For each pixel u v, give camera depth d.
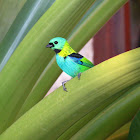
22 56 1.50
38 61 1.50
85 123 1.54
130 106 1.52
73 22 1.51
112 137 1.58
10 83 1.50
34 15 1.58
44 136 1.46
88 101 1.44
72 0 1.50
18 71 1.50
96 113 1.54
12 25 1.58
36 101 1.57
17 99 1.51
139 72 1.43
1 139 1.46
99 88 1.43
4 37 1.57
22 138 1.46
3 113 1.51
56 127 1.46
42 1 1.58
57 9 1.50
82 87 1.44
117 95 1.53
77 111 1.45
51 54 1.51
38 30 1.50
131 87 1.51
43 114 1.45
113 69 1.43
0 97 1.50
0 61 1.56
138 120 1.47
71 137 1.54
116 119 1.53
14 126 1.46
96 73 1.43
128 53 1.43
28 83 1.51
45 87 1.58
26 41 1.50
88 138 1.53
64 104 1.44
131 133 1.48
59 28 1.50
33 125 1.46
